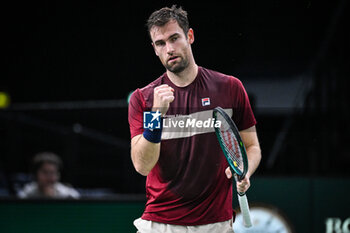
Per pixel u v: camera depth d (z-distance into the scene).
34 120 19.38
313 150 19.47
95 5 30.91
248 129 9.72
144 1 30.44
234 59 28.39
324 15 29.12
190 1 28.41
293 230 15.93
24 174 18.95
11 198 16.16
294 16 29.16
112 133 19.72
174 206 9.27
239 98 9.52
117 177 19.34
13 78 31.64
